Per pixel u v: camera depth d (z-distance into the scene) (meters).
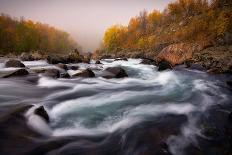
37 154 5.21
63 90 11.33
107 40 82.19
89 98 10.24
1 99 9.02
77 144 5.91
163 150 5.58
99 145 5.95
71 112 8.21
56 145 5.71
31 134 5.87
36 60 25.05
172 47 27.61
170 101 10.13
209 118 8.07
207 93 11.94
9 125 5.82
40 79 13.06
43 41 97.50
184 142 6.16
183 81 15.27
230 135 6.73
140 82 14.51
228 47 34.12
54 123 7.11
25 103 8.73
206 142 6.26
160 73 18.20
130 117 7.89
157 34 76.19
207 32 49.94
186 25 67.19
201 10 73.62
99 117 7.80
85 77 14.23
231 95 11.61
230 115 8.01
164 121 7.57
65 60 22.61
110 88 12.48
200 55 25.45
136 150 5.68
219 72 18.09
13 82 11.83
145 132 6.60
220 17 51.12
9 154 4.99
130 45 78.50
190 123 7.50
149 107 9.11
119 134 6.54
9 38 73.38
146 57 39.09
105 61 29.64
